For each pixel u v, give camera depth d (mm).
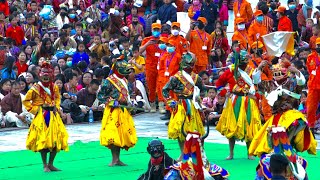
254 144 20641
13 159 26281
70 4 48594
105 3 49438
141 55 39031
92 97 35938
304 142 19797
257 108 25625
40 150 23922
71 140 30281
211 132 31828
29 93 23953
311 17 44719
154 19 45719
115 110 24719
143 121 35594
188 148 16906
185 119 24828
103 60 37531
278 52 28359
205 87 34094
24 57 37812
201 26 37969
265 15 42031
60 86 35406
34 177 23375
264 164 17312
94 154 27297
